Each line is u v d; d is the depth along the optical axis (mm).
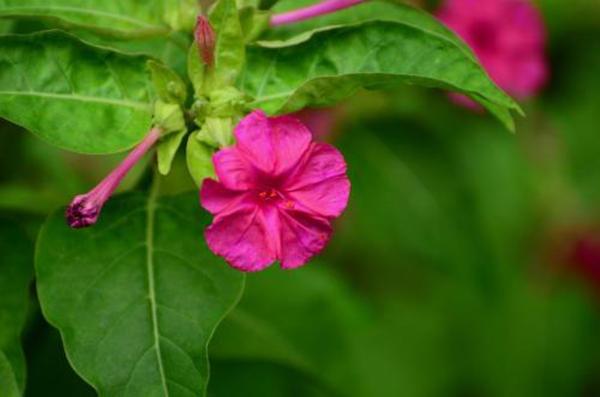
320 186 461
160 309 465
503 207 636
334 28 476
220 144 464
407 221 585
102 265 468
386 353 625
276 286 536
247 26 479
